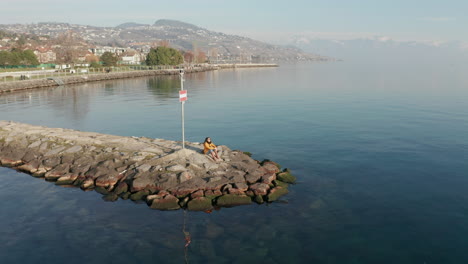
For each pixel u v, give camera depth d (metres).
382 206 14.76
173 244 11.73
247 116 37.31
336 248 11.53
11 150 21.72
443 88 70.25
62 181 17.36
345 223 13.23
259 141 26.17
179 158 18.16
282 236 12.25
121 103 49.16
